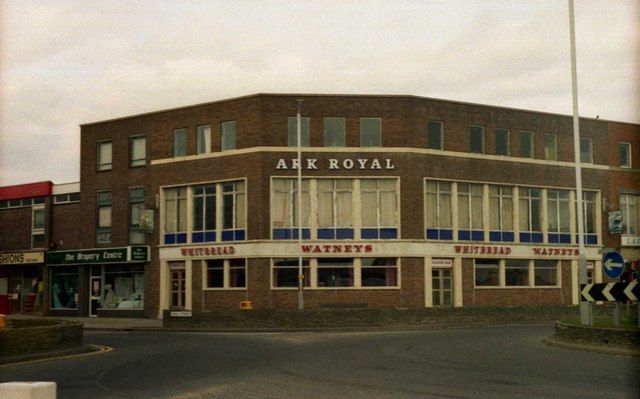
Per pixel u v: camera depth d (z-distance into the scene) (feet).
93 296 169.78
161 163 158.51
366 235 145.07
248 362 62.75
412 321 123.75
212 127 152.25
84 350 75.31
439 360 62.85
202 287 150.82
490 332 101.09
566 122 166.61
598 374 52.75
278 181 145.07
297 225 144.66
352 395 43.73
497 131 157.99
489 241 154.40
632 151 174.70
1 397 20.68
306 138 145.59
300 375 53.31
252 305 143.43
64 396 44.45
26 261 180.55
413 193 145.79
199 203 153.28
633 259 171.94
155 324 136.15
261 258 143.33
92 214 171.63
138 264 163.32
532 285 159.22
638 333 67.62
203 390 46.37
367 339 88.74
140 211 164.14
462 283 150.30
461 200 152.46
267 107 145.89
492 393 43.98
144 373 55.88
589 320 78.43
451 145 151.33
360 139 146.20
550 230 162.61
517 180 158.30
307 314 117.50
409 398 42.39
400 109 147.02
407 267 144.56
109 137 170.30
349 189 145.79
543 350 71.77
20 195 186.50
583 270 81.51
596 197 169.17
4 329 67.41
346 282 144.56
